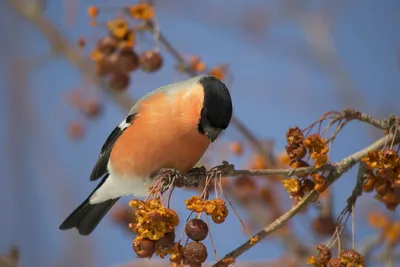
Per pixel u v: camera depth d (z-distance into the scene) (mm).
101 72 10680
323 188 7547
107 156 10133
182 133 9148
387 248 10633
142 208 6816
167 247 6793
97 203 10844
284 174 7551
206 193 7336
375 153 7320
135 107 9578
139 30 10508
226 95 9234
